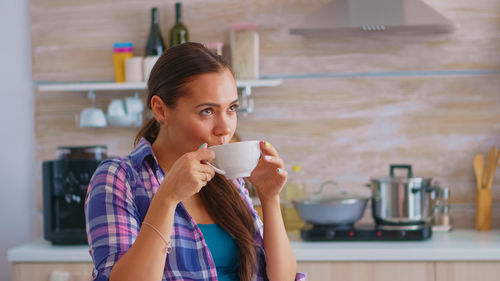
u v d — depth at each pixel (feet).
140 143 4.42
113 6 10.16
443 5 9.77
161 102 4.25
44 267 8.39
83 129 10.25
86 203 4.18
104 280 3.82
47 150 10.32
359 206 8.82
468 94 9.80
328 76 9.94
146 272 3.72
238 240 4.53
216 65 4.13
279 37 9.96
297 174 10.02
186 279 4.21
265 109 10.02
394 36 9.83
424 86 9.85
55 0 10.23
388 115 9.89
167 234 3.81
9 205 10.37
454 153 9.85
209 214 4.62
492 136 9.80
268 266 4.67
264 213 4.71
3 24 10.29
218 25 10.03
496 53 9.73
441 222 9.53
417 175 9.89
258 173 4.58
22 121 10.35
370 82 9.89
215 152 4.06
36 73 10.28
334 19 8.93
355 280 8.13
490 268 8.00
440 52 9.79
